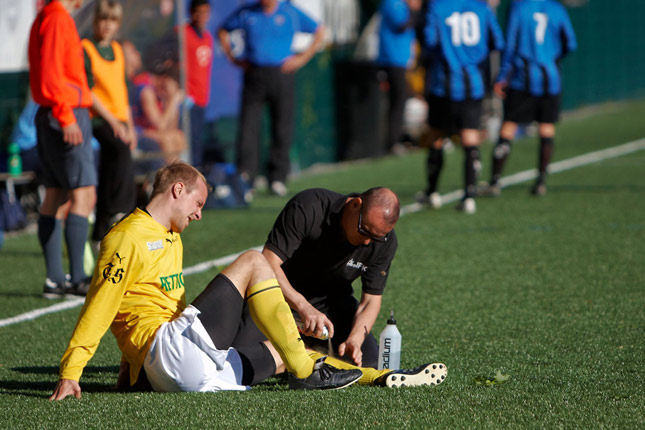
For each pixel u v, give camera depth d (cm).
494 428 1264
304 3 4600
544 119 3731
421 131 5412
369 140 5081
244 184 3706
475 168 3428
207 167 3756
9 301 2262
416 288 2309
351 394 1412
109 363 1733
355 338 1538
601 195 3734
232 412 1324
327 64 4875
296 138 4694
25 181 3275
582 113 7475
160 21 3497
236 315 1411
